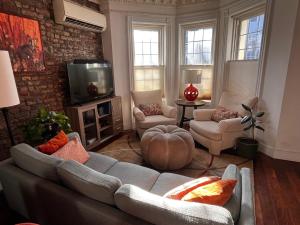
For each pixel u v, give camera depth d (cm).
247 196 106
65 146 174
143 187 145
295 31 226
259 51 287
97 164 179
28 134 216
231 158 269
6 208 179
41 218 136
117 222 92
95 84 322
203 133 285
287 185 207
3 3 208
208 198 92
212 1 348
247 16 313
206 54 387
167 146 222
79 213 107
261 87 277
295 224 158
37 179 129
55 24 273
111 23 350
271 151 270
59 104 289
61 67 288
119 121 372
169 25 382
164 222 81
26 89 241
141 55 396
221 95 345
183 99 397
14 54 222
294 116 247
